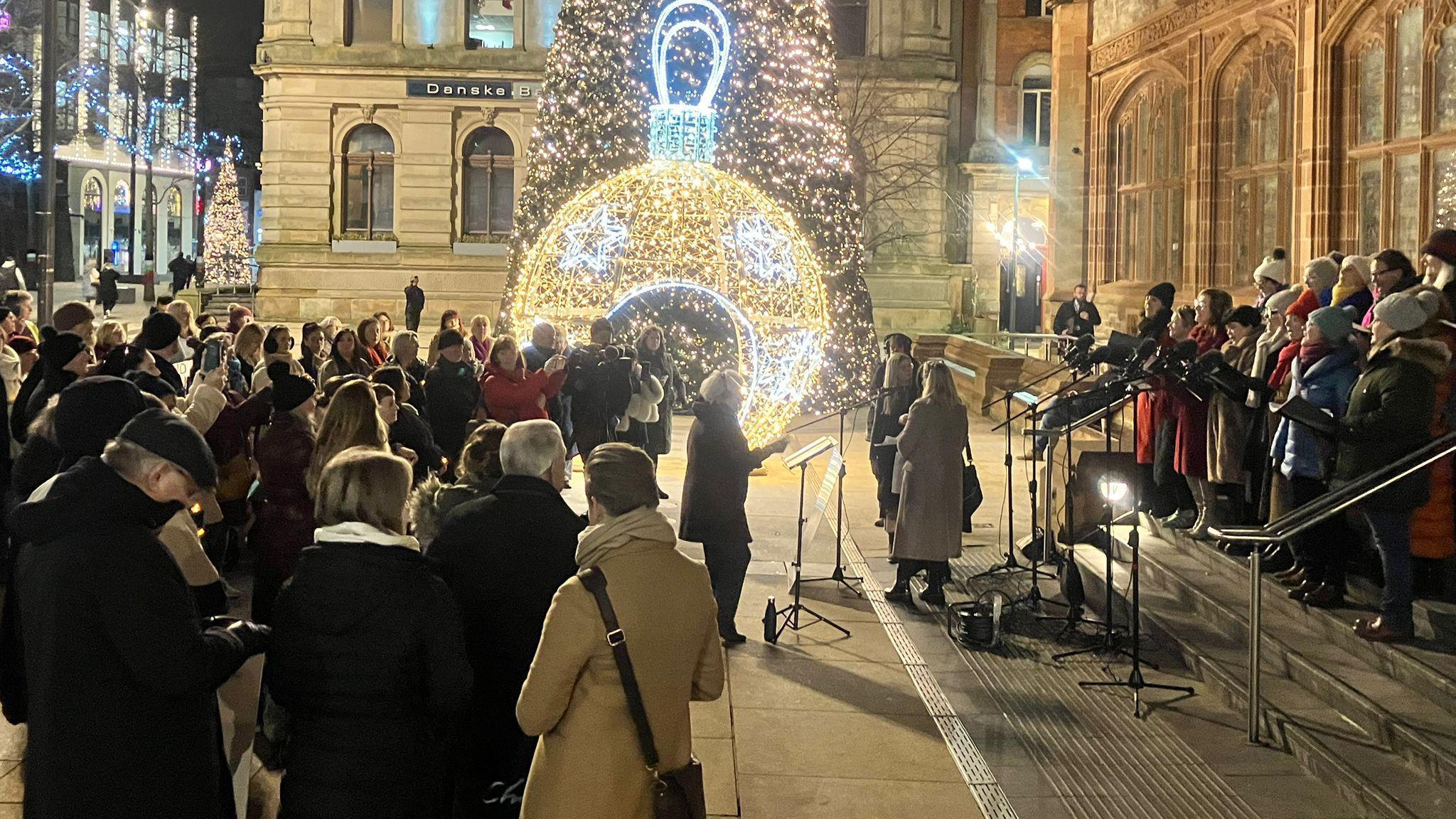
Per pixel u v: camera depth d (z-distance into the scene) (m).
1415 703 7.19
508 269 23.67
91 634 3.99
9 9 51.84
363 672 4.54
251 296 49.06
